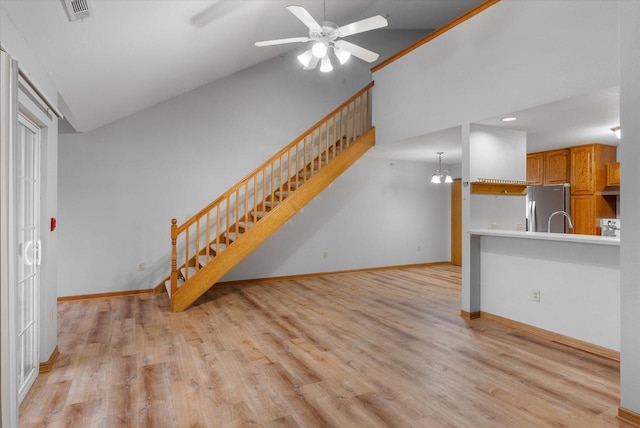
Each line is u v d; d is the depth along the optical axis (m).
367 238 7.28
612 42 2.88
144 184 5.43
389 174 7.50
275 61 6.30
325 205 6.84
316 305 4.77
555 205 5.86
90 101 4.00
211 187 5.84
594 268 3.17
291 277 6.53
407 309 4.57
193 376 2.74
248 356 3.12
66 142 5.02
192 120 5.71
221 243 5.76
